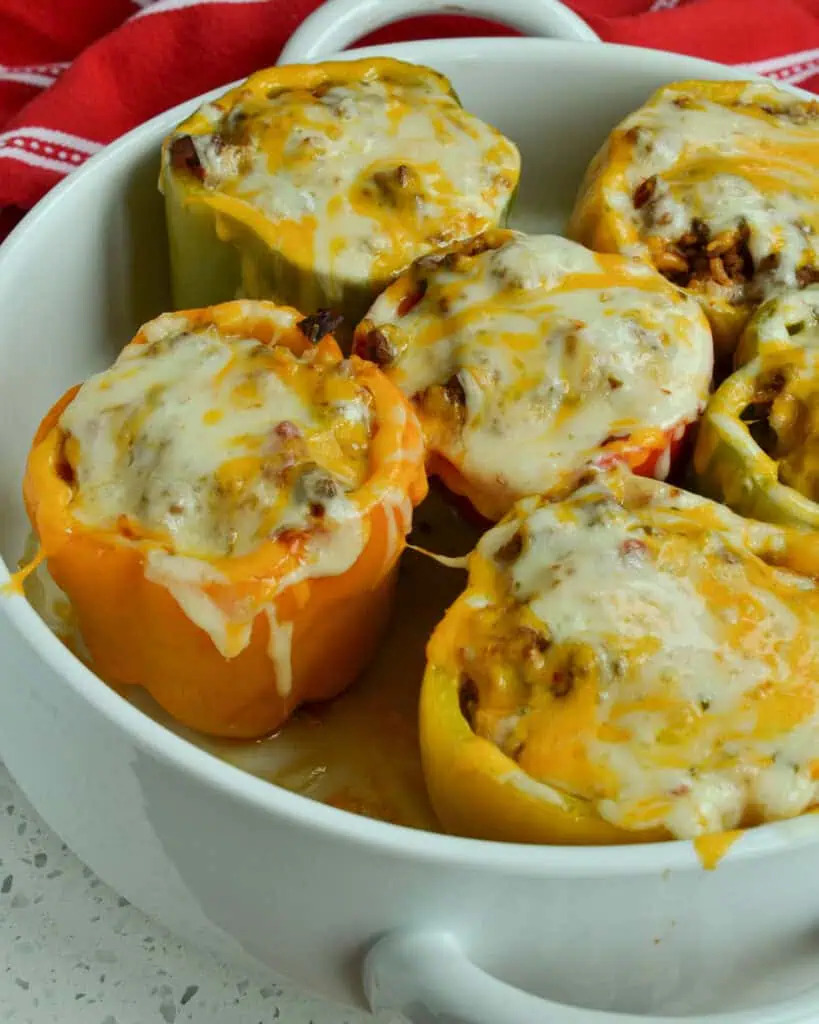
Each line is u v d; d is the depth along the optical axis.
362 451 0.40
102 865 0.38
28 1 0.54
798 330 0.44
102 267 0.47
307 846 0.34
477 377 0.41
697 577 0.38
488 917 0.34
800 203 0.46
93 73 0.52
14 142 0.50
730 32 0.56
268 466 0.38
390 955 0.34
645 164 0.47
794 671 0.36
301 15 0.52
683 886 0.34
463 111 0.48
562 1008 0.33
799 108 0.49
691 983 0.36
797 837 0.34
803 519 0.40
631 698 0.36
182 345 0.41
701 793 0.35
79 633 0.42
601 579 0.37
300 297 0.45
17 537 0.43
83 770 0.36
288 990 0.40
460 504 0.43
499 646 0.37
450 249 0.44
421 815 0.40
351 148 0.46
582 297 0.43
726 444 0.41
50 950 0.40
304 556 0.38
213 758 0.34
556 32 0.52
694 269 0.46
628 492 0.40
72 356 0.47
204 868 0.36
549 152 0.53
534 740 0.36
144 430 0.39
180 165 0.45
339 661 0.41
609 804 0.35
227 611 0.38
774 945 0.36
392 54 0.49
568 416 0.41
